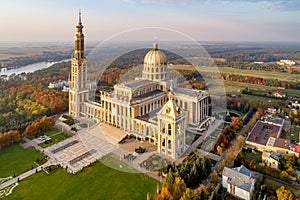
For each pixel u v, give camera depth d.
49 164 104.88
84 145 117.81
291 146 115.44
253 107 181.88
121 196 83.69
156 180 90.25
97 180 92.19
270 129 142.00
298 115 172.75
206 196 79.06
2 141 117.94
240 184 84.88
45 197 84.25
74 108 161.62
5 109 164.62
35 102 172.88
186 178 87.69
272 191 84.69
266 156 104.69
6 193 86.19
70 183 91.44
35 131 132.38
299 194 85.75
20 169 101.75
